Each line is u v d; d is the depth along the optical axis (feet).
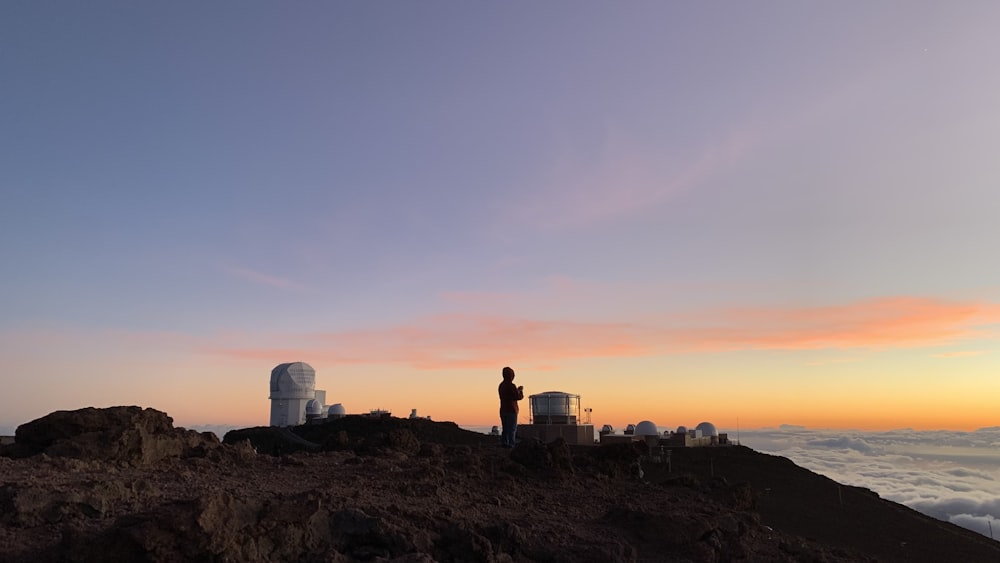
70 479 38.34
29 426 51.52
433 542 36.42
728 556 47.09
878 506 140.77
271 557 31.37
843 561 53.72
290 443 184.03
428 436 185.06
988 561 113.80
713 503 63.26
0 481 36.22
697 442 217.15
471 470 60.85
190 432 59.62
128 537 28.27
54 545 28.99
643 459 169.48
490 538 38.68
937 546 117.91
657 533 46.83
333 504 38.06
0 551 27.99
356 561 33.65
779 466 169.07
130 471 45.68
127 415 53.36
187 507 30.12
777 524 122.21
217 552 29.25
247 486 44.29
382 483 50.98
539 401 203.92
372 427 189.16
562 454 68.08
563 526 44.88
